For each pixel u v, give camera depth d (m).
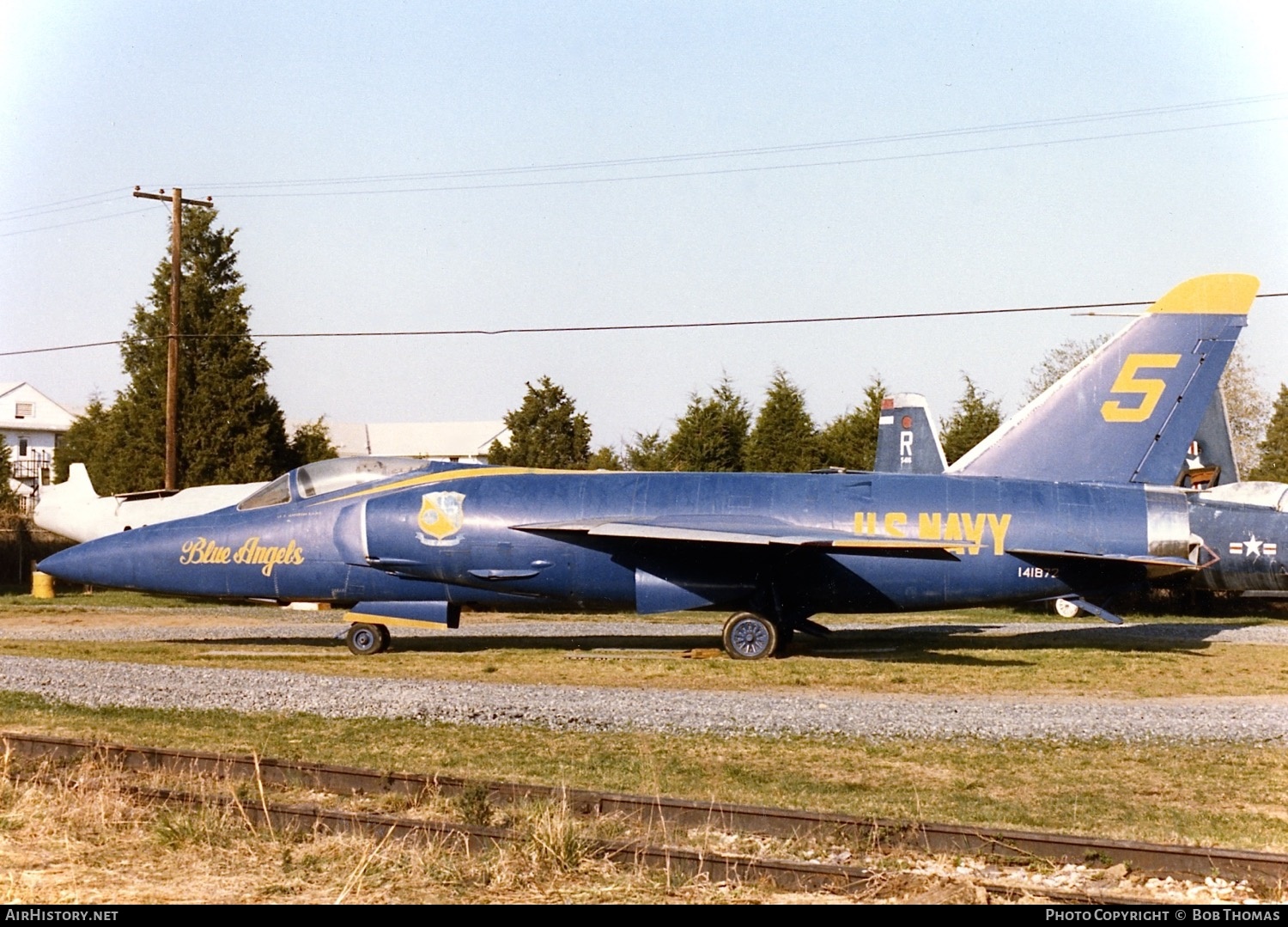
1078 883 8.39
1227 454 32.12
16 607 35.03
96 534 30.62
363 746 13.16
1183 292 23.05
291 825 9.46
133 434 49.81
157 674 18.52
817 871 8.22
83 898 7.82
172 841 9.05
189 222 50.88
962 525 22.36
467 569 23.39
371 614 24.00
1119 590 22.64
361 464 24.94
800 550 22.58
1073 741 13.60
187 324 49.94
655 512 23.08
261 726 14.37
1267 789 11.42
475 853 8.84
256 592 24.39
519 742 13.41
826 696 17.34
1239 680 19.61
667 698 16.56
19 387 95.12
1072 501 22.45
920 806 10.51
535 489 23.72
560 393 53.00
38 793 10.27
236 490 29.97
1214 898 8.07
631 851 8.65
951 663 21.58
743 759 12.57
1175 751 13.15
